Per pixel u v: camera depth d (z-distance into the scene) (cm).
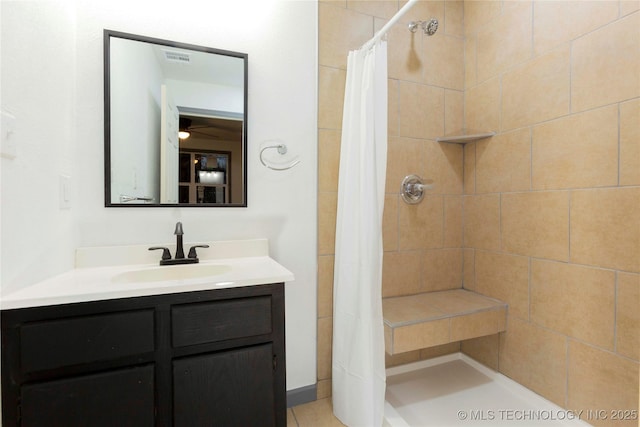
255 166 155
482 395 171
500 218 183
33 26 97
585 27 139
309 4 165
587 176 139
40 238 102
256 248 151
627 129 125
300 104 163
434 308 174
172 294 98
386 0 184
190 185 144
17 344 83
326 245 170
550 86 154
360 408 141
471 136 188
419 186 191
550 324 155
